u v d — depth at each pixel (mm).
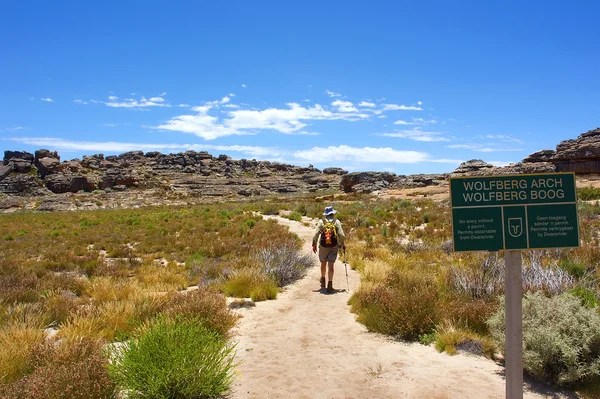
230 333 7570
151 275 13742
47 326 8367
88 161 136500
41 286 12070
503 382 5344
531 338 5520
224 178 147625
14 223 46094
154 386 4719
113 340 7215
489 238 4223
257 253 15492
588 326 5621
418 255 14844
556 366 5402
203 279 13055
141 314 8078
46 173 117438
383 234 21219
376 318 7641
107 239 27047
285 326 8000
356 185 94062
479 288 8750
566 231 4184
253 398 5066
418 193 69312
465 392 5090
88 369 4852
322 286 11180
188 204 87750
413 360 6129
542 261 11977
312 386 5367
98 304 9922
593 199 40000
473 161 92688
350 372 5766
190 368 4895
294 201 75938
